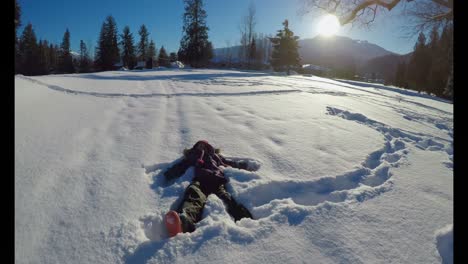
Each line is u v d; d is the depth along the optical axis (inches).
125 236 87.4
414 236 91.7
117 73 715.4
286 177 131.5
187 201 104.1
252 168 145.3
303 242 87.2
